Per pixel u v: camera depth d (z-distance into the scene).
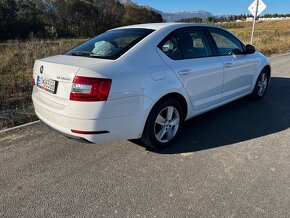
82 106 3.13
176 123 4.07
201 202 2.86
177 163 3.59
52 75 3.42
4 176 3.33
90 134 3.22
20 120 4.92
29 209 2.79
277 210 2.73
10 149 3.95
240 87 5.36
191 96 4.17
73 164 3.58
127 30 4.16
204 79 4.33
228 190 3.04
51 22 43.62
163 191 3.04
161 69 3.69
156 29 4.02
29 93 6.45
